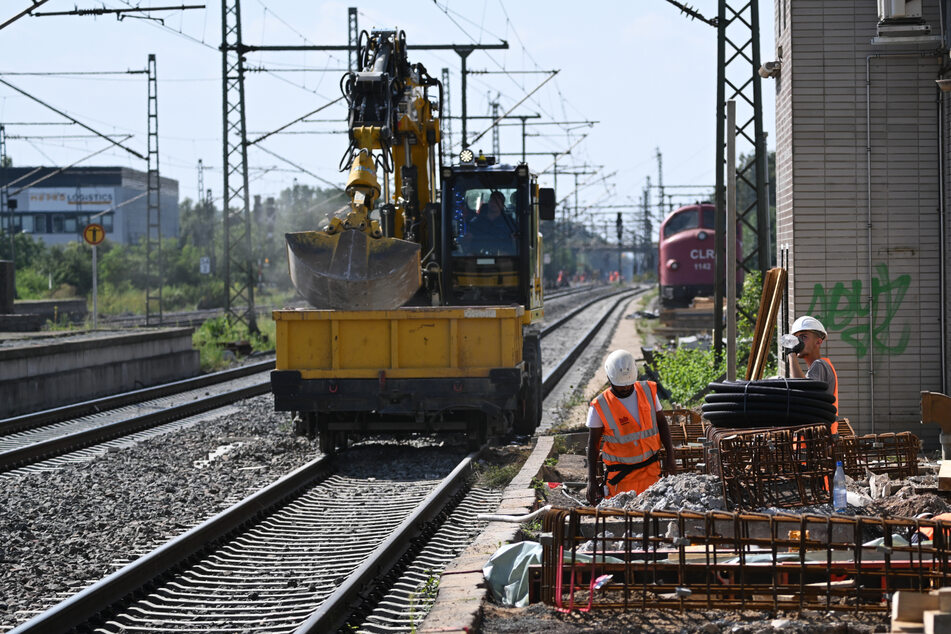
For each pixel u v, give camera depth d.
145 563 20.81
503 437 39.28
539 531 23.72
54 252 179.12
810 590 16.20
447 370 34.72
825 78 34.19
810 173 34.31
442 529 25.33
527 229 42.06
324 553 23.53
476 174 42.12
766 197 50.91
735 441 19.88
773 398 20.98
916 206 33.97
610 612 16.58
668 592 16.83
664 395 45.69
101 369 56.81
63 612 17.94
